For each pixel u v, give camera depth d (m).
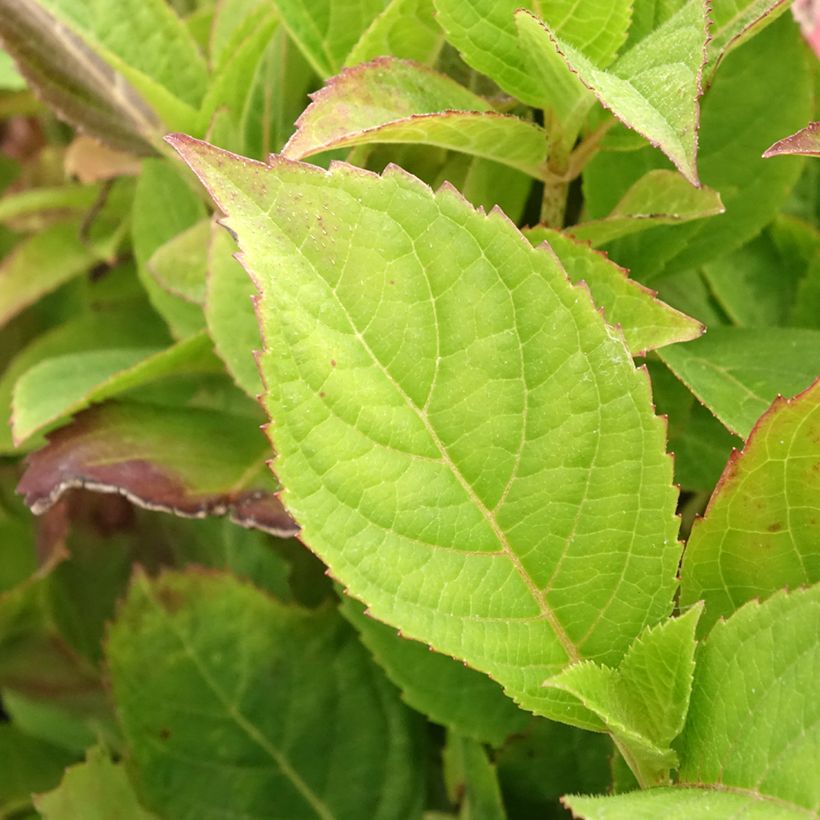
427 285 0.14
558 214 0.19
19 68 0.23
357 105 0.16
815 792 0.13
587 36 0.17
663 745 0.15
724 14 0.17
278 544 0.25
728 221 0.21
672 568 0.15
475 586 0.15
